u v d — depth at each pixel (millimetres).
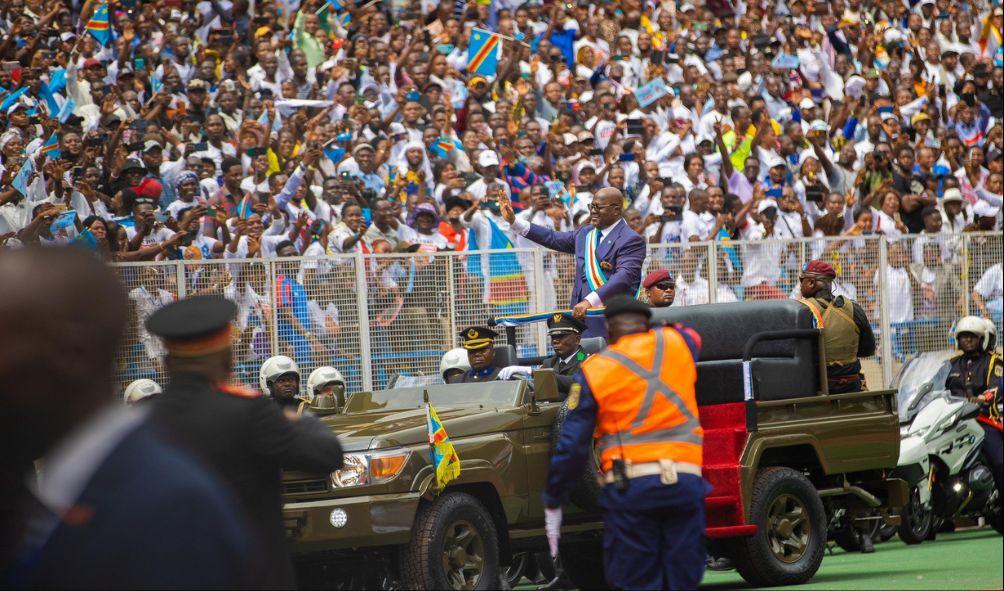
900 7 84312
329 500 27062
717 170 63219
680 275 47219
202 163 50031
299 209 50125
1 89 50156
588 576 33500
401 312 43000
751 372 32344
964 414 40906
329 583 29500
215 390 14648
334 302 42062
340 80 60594
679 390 23344
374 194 53156
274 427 14578
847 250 50156
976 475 41188
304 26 63312
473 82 63094
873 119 72438
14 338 7109
